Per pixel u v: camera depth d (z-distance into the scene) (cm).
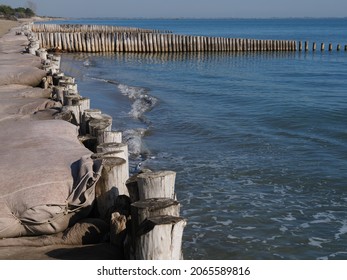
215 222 802
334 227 796
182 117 1633
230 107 1877
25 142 595
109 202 502
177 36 4428
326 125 1553
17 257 439
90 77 2705
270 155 1192
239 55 4500
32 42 2300
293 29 12238
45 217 460
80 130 797
